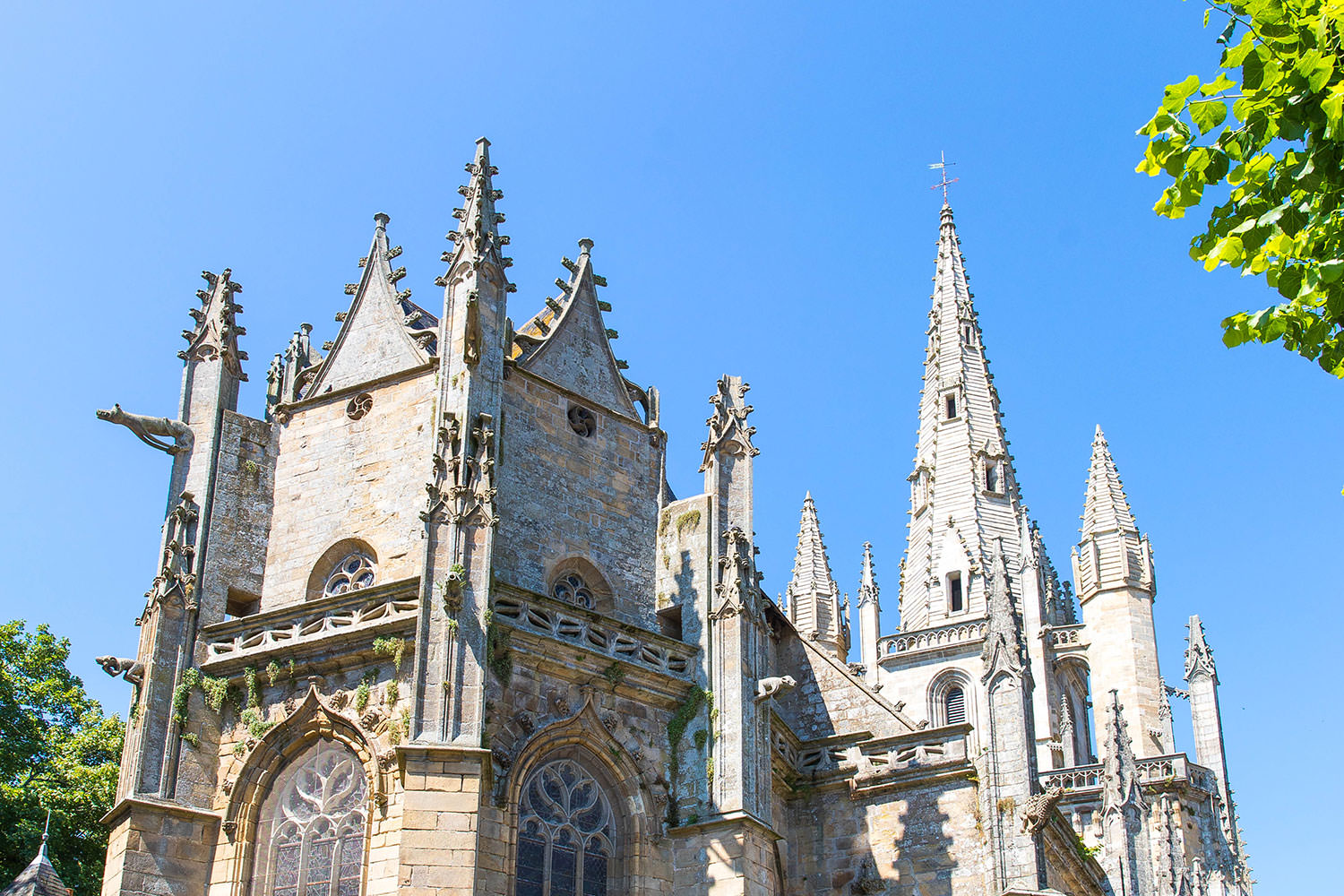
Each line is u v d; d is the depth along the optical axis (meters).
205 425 47.78
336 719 41.38
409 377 47.22
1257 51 20.44
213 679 43.47
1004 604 50.00
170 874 40.88
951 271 118.12
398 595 41.75
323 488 47.31
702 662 45.47
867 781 49.91
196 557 45.38
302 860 40.84
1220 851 84.19
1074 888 55.53
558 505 47.25
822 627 102.00
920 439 112.12
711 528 47.69
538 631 42.25
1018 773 47.28
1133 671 93.75
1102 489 99.19
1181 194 21.16
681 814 43.62
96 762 59.16
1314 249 20.75
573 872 41.62
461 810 37.78
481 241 46.34
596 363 50.66
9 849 53.06
